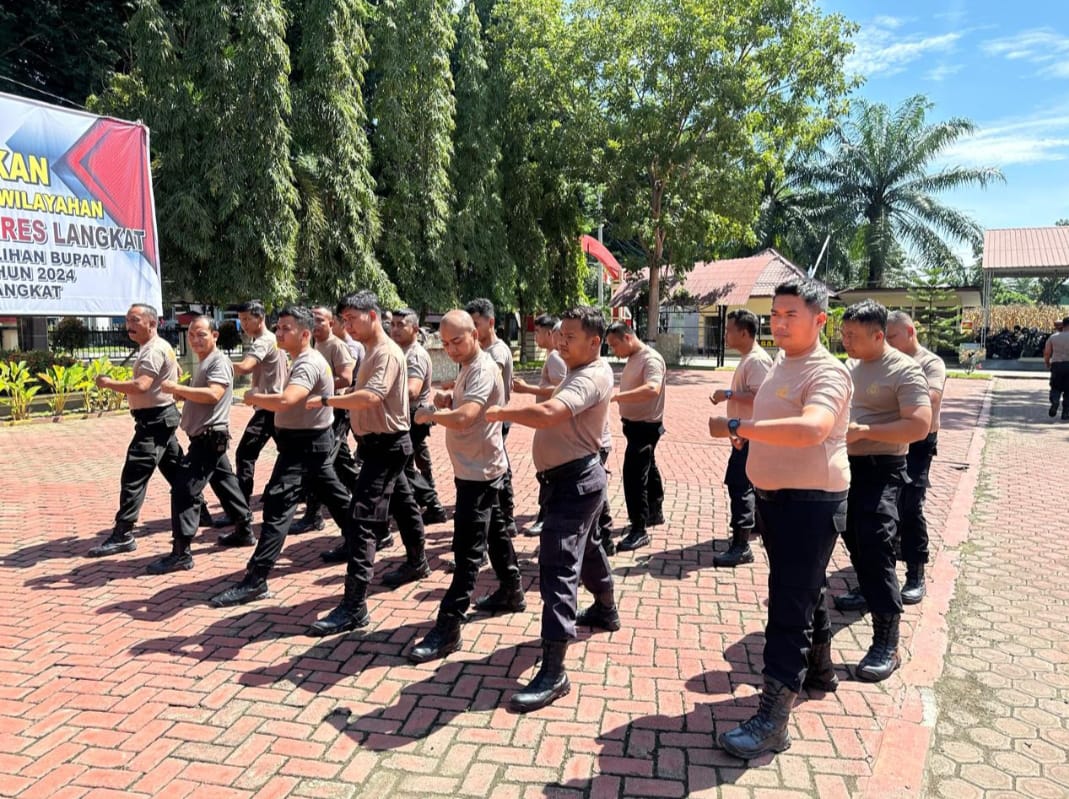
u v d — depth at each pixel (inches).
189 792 109.2
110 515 258.2
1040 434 457.1
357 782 111.6
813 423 104.7
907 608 177.8
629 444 224.1
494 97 871.1
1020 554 221.1
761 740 117.0
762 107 853.2
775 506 117.0
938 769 117.3
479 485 150.8
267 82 579.2
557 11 902.4
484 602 175.8
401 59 708.0
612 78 848.9
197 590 187.6
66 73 799.7
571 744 121.4
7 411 480.4
